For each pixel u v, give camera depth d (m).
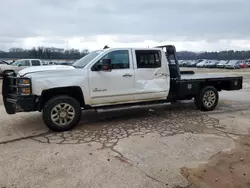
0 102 8.27
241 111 6.70
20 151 3.83
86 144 4.12
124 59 5.44
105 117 6.00
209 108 6.71
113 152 3.76
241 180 2.95
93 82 5.08
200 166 3.29
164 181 2.90
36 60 17.62
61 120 4.81
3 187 2.78
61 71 4.80
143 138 4.39
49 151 3.82
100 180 2.93
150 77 5.76
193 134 4.62
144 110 6.81
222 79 6.98
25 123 5.50
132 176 3.01
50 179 2.96
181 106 7.39
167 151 3.79
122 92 5.43
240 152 3.76
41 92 4.61
